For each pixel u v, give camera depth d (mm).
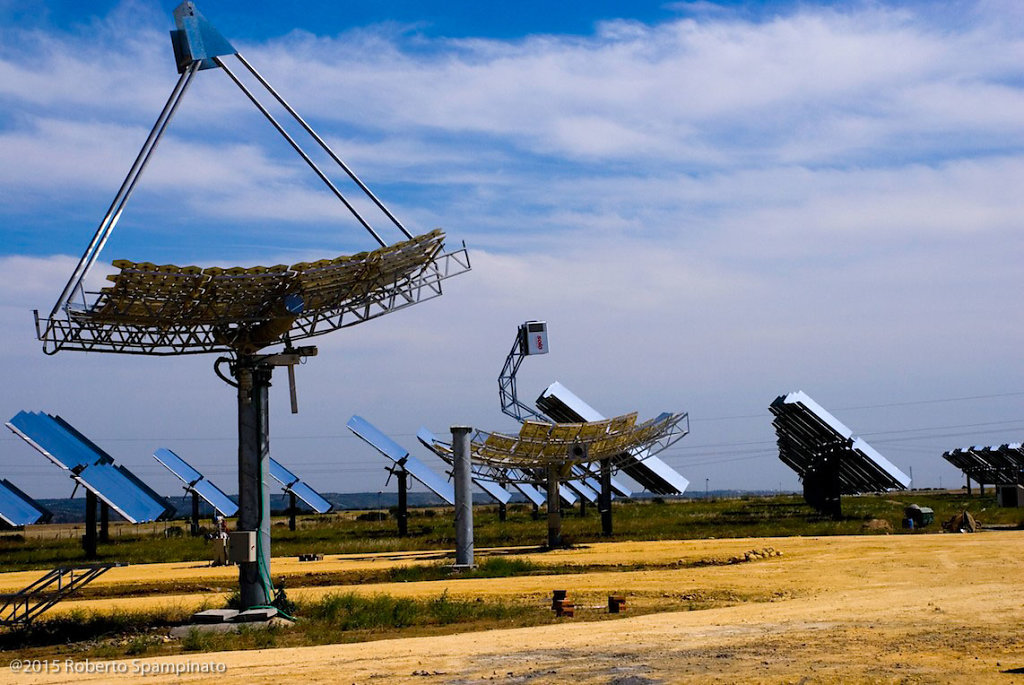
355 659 20484
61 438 59781
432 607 29266
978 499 117000
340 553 58156
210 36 27969
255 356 27938
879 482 80375
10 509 61594
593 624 25078
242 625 26547
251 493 27875
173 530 94438
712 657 18906
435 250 29219
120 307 25594
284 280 26609
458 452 42781
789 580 34656
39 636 26594
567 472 53562
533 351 59500
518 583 36469
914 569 36750
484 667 18906
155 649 24219
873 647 19453
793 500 146000
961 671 16625
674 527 70500
